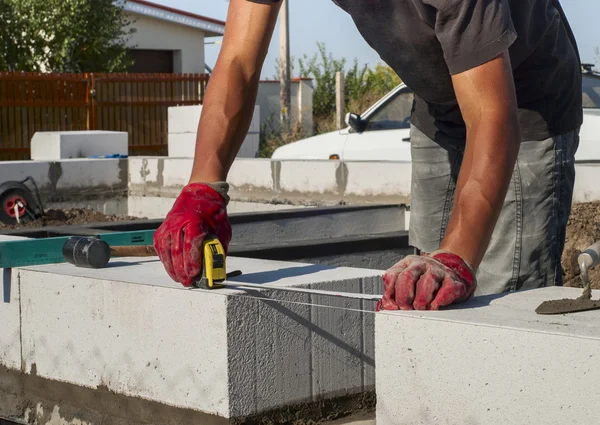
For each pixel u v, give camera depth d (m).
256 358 2.69
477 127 2.31
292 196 8.38
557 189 3.28
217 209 2.69
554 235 3.30
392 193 7.52
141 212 9.81
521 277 3.31
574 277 4.86
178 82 18.56
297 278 2.93
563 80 3.22
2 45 18.75
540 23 3.02
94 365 3.01
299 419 2.82
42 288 3.15
